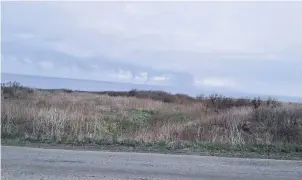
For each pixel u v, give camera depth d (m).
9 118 11.62
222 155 7.98
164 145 9.09
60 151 7.72
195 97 38.53
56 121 11.84
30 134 10.01
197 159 7.39
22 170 5.97
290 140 12.02
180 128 13.11
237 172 6.39
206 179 5.87
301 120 15.16
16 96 23.69
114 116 18.94
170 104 30.52
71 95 30.36
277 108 18.28
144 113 22.67
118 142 9.26
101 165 6.54
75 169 6.18
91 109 20.05
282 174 6.36
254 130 13.73
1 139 9.12
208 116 18.81
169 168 6.52
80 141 9.23
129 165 6.62
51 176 5.70
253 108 19.38
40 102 20.56
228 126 14.12
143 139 10.06
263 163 7.21
